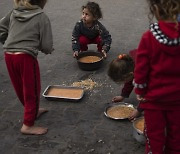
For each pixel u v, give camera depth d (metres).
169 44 2.28
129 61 3.24
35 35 3.19
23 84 3.28
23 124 3.48
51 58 4.98
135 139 3.30
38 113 3.68
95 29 4.74
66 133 3.45
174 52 2.31
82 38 4.82
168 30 2.29
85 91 4.12
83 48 4.94
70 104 3.90
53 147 3.28
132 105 3.71
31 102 3.34
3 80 4.48
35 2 3.22
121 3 7.00
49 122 3.62
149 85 2.53
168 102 2.50
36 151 3.24
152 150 2.70
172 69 2.38
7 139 3.42
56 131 3.48
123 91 3.71
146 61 2.43
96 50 5.20
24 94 3.32
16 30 3.20
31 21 3.16
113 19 6.22
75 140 3.35
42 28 3.17
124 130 3.45
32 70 3.22
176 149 2.70
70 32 5.80
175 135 2.64
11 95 4.14
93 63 4.50
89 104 3.89
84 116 3.69
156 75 2.45
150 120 2.62
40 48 3.27
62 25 6.08
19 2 3.23
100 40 4.83
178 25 2.27
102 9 6.70
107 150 3.21
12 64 3.25
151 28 2.36
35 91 3.31
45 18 3.19
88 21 4.65
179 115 2.55
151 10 2.35
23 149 3.28
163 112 2.57
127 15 6.37
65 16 6.47
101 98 3.98
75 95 3.99
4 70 4.72
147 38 2.38
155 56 2.38
